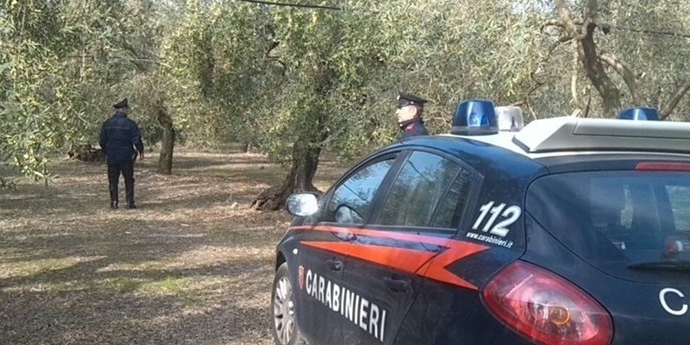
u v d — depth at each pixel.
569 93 11.55
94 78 7.55
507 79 9.03
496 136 4.01
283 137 12.89
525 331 2.87
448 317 3.23
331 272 4.65
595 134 3.48
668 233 3.15
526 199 3.21
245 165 29.89
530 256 3.02
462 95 9.57
